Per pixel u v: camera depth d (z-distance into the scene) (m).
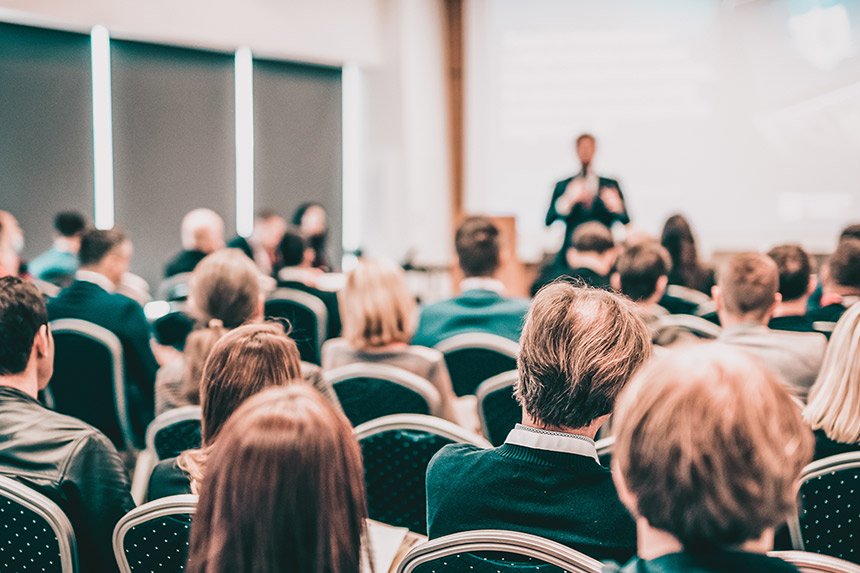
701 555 0.92
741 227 7.93
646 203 8.34
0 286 1.93
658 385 0.96
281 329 1.83
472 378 3.23
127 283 6.04
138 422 3.67
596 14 8.34
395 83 8.48
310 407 1.14
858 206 7.35
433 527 1.55
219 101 7.74
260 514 1.07
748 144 7.82
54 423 1.84
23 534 1.67
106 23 6.44
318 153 8.55
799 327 3.06
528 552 1.33
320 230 6.78
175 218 7.54
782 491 0.90
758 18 7.64
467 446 1.63
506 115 8.87
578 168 8.58
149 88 7.27
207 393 1.69
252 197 8.08
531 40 8.66
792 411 0.95
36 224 6.67
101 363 3.40
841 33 7.23
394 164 8.60
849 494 1.82
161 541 1.60
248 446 1.08
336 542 1.10
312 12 7.78
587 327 1.56
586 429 1.55
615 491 1.46
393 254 8.66
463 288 3.75
